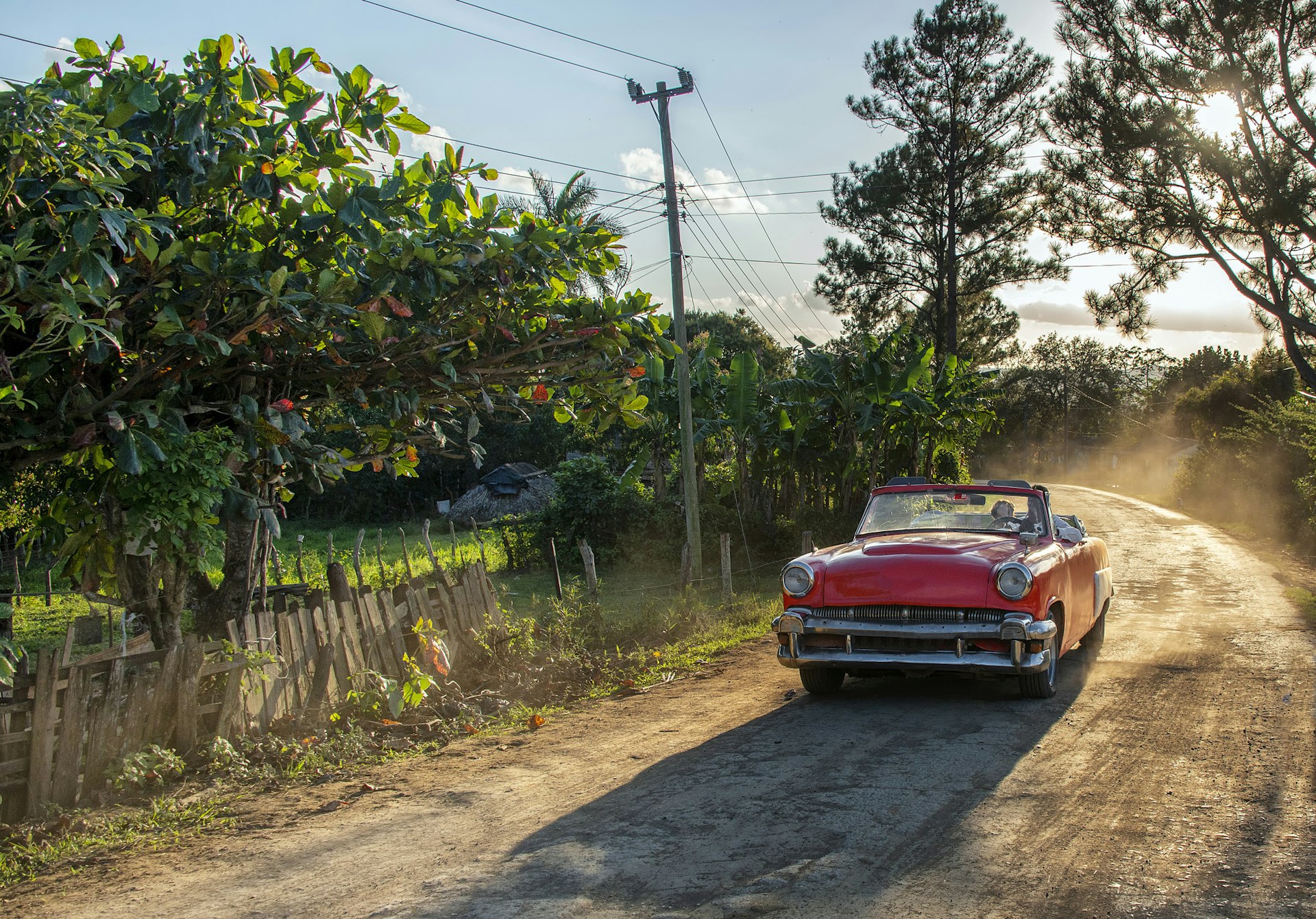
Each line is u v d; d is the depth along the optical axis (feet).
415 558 65.41
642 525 59.16
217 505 19.07
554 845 13.53
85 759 17.43
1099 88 59.67
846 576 21.21
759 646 32.30
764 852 12.85
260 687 20.67
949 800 14.78
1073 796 14.92
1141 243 62.03
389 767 18.93
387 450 23.04
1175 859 12.38
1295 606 38.75
